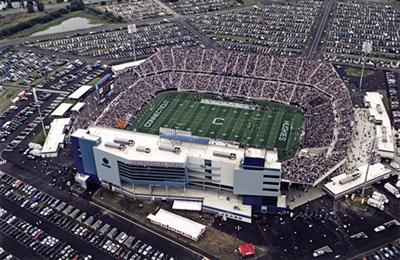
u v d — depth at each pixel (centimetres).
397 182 16012
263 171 14312
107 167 16000
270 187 14638
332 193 15525
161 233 14512
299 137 19588
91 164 16412
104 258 13562
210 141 16225
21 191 16700
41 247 14100
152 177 15638
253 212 15288
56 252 13862
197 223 14688
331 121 19775
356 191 15925
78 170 16925
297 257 13350
